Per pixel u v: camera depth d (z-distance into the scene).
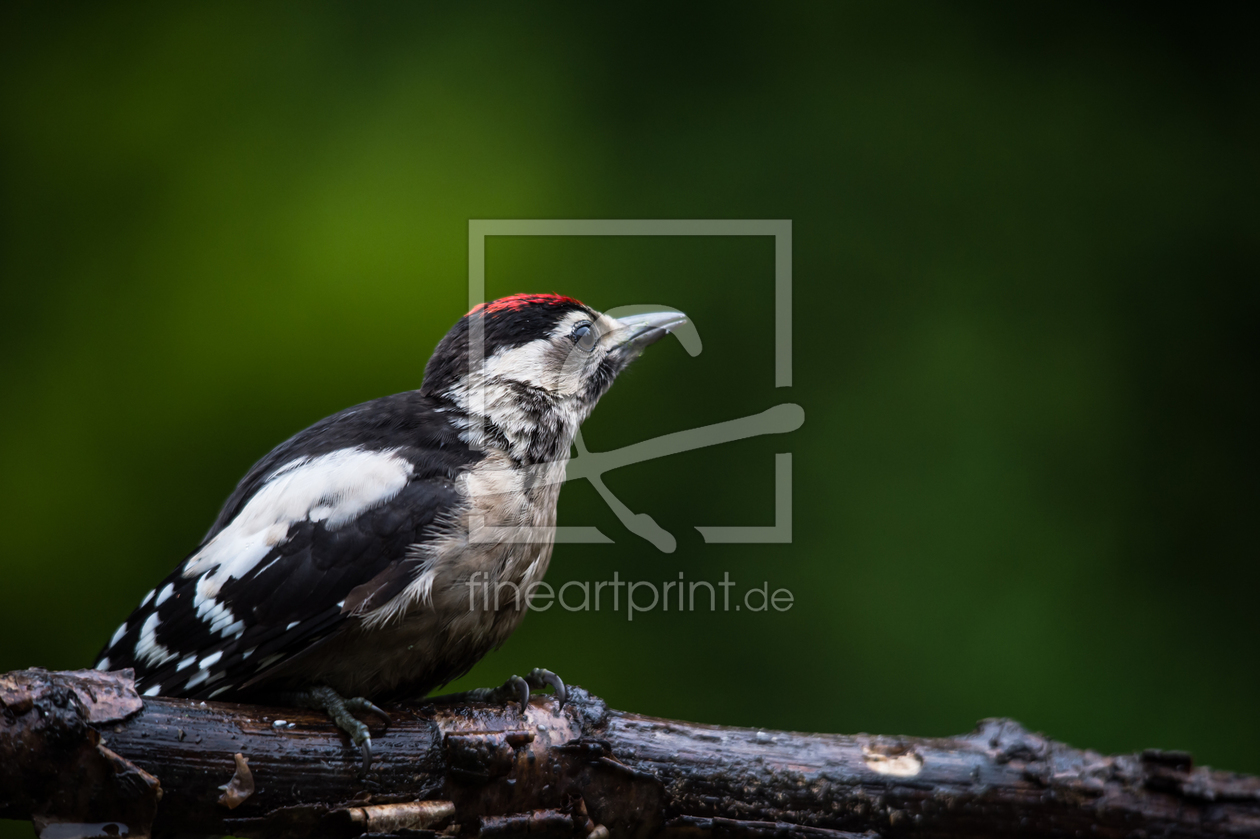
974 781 7.03
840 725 13.58
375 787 6.55
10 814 5.92
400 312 13.91
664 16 15.26
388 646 7.46
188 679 7.23
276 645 7.21
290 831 6.49
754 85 15.25
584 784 6.83
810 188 15.19
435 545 7.43
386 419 8.45
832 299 14.90
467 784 6.62
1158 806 6.97
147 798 6.03
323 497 7.55
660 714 13.33
